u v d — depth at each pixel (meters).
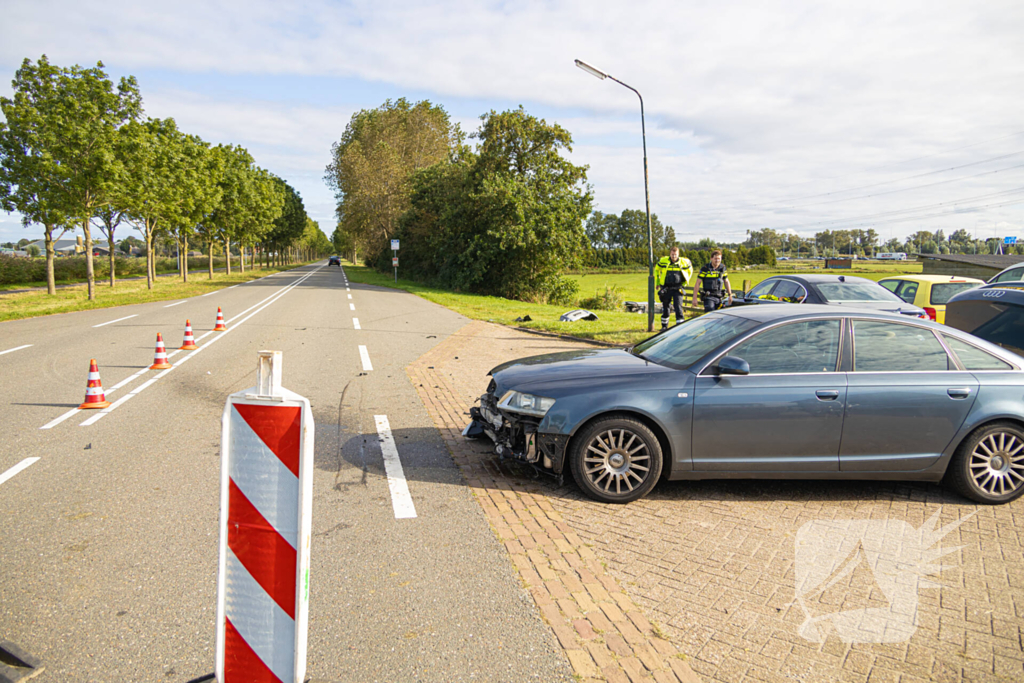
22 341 12.55
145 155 23.75
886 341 4.82
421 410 7.34
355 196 51.09
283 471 2.10
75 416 6.86
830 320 4.88
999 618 3.22
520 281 34.19
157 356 9.84
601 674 2.67
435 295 29.23
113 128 22.75
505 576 3.51
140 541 3.84
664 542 4.01
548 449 4.72
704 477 4.71
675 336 5.59
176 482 4.86
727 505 4.66
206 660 2.71
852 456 4.66
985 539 4.16
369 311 20.41
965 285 11.30
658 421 4.58
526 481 5.07
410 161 54.91
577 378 4.87
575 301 35.22
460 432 6.44
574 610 3.18
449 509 4.45
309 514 2.10
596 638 2.94
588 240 34.41
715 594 3.38
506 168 34.84
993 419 4.70
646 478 4.64
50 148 22.00
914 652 2.91
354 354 11.45
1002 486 4.75
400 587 3.35
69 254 63.72
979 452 4.73
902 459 4.68
